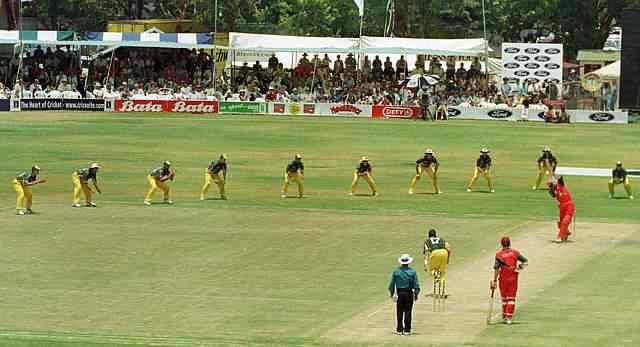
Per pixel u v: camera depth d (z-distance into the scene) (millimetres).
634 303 100625
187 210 151875
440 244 102812
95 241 129375
